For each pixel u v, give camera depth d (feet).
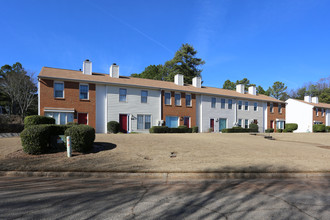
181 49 151.23
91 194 16.05
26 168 22.47
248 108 102.83
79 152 30.09
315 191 17.81
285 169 24.02
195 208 13.57
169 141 41.60
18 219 11.53
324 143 55.52
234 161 27.27
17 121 98.63
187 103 84.94
